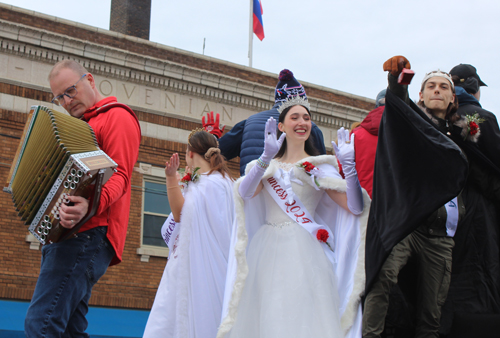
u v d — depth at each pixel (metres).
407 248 3.94
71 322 4.03
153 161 14.62
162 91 15.15
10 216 12.56
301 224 4.04
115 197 3.87
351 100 17.73
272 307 3.74
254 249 4.10
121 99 14.58
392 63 3.58
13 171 4.04
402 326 4.22
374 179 3.77
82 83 4.33
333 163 4.26
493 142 4.26
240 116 16.00
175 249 4.83
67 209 3.49
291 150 4.40
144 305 13.55
